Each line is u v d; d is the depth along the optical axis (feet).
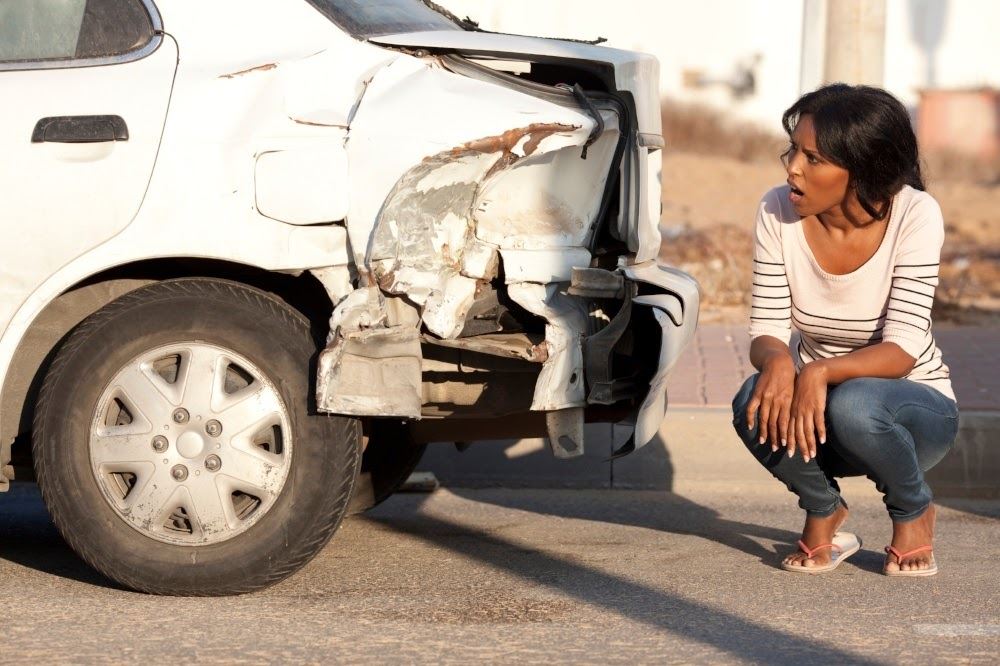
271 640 15.01
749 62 116.67
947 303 38.83
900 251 16.65
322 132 15.64
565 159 16.67
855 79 33.14
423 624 15.65
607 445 23.93
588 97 17.44
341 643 14.93
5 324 16.10
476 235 16.10
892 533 20.44
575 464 23.98
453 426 18.43
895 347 16.58
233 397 16.02
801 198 16.38
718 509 22.22
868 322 17.07
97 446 16.16
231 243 15.72
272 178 15.65
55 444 16.17
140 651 14.65
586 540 20.04
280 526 16.02
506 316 16.81
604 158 17.29
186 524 16.42
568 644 14.94
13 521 21.27
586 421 17.97
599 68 17.21
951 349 31.17
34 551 19.26
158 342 16.07
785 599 16.85
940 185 81.10
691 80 117.08
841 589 17.34
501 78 16.78
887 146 15.87
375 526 20.88
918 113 101.71
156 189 15.81
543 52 16.88
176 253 15.78
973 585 17.57
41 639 15.05
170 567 16.17
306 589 17.12
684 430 23.91
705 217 62.23
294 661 14.34
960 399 25.25
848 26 33.04
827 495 17.81
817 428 16.30
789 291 17.48
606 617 16.01
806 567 18.12
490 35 17.51
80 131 15.99
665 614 16.16
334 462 15.97
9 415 16.81
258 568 16.10
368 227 15.48
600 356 16.40
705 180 77.56
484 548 19.49
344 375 15.52
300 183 15.57
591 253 17.38
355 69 16.10
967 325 36.94
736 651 14.76
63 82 16.30
